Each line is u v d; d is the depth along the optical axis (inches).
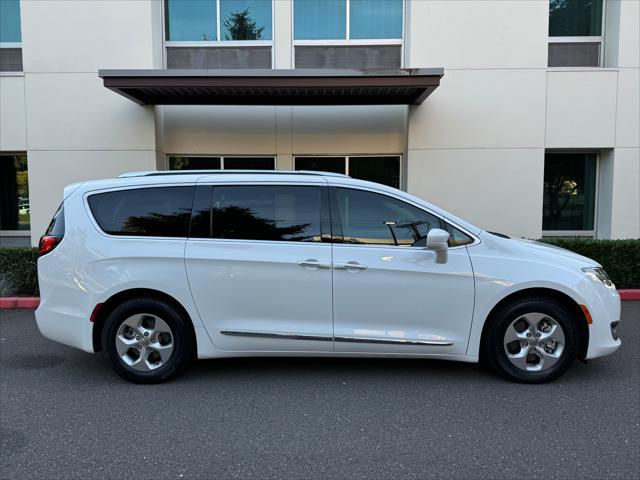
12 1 380.2
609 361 195.2
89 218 174.1
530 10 345.4
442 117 351.6
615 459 125.6
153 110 353.7
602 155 369.7
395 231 171.8
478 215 354.6
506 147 351.9
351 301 168.6
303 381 177.0
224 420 147.6
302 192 174.4
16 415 151.3
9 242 398.3
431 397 162.7
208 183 175.6
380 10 369.1
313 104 354.9
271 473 120.6
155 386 173.0
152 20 353.1
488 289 166.9
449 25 347.6
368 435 138.5
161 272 168.6
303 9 369.7
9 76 356.5
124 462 125.4
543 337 169.6
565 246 315.9
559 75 350.3
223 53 373.7
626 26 350.0
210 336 171.0
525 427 142.4
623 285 312.5
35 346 219.8
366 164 378.6
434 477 118.6
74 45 351.6
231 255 168.7
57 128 354.3
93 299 169.9
